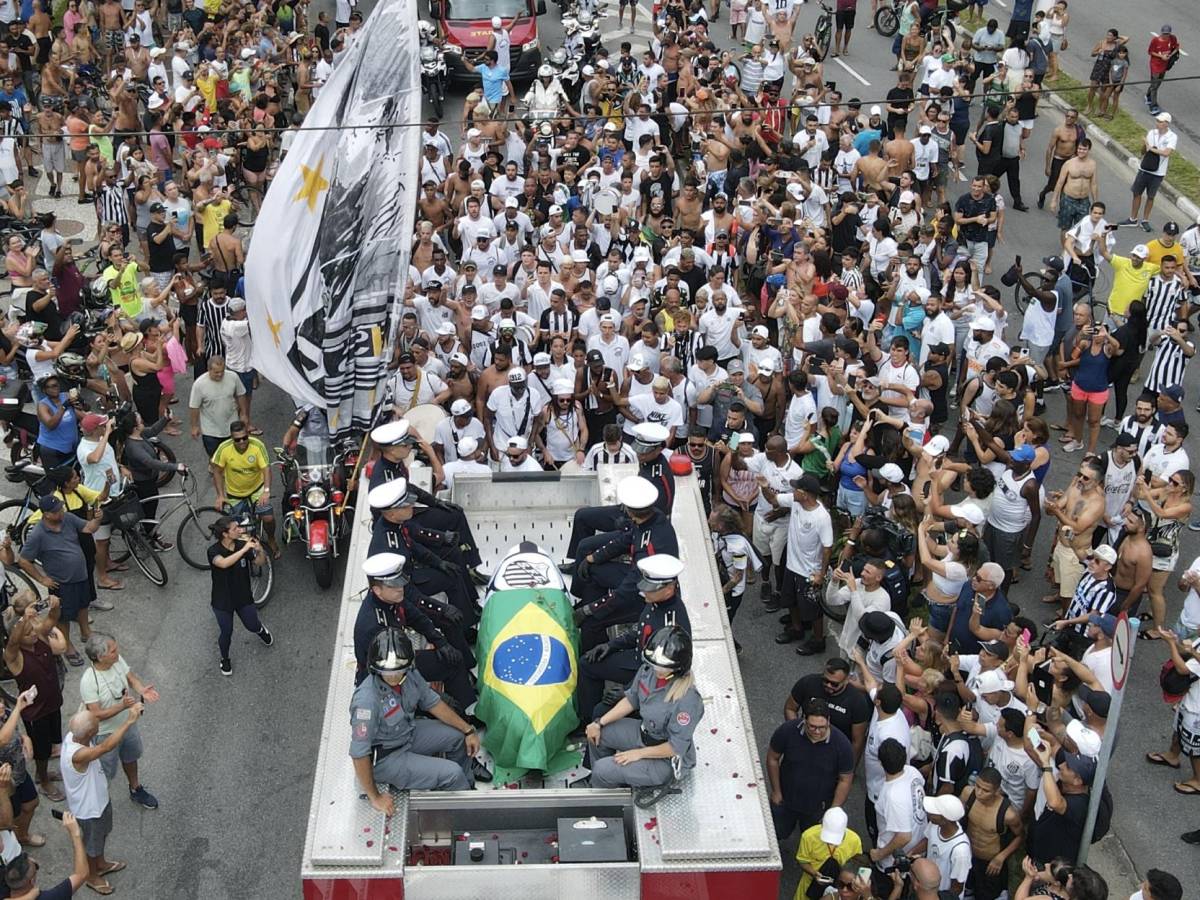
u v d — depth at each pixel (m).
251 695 12.76
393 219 13.60
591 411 15.17
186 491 15.95
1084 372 15.92
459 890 7.15
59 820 11.18
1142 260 17.20
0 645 12.02
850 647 11.50
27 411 16.41
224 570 12.58
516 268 18.59
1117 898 10.56
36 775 11.47
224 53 26.41
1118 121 27.03
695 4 30.97
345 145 13.29
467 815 7.59
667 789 7.50
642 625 8.20
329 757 7.76
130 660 13.20
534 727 7.90
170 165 23.41
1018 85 25.02
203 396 14.87
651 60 25.48
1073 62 30.02
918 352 16.61
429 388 15.04
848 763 9.56
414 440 11.45
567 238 19.08
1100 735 9.94
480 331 16.39
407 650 7.35
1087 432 16.97
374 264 13.66
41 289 17.25
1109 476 13.29
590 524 9.66
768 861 7.15
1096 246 18.62
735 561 12.10
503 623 8.55
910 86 26.94
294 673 13.06
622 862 7.20
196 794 11.54
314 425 14.43
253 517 14.13
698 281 18.09
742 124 23.03
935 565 11.55
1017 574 14.26
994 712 10.14
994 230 19.89
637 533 8.98
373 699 7.40
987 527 13.49
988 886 9.66
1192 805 11.48
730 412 13.50
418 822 7.63
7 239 20.31
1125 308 17.38
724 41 31.44
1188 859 10.91
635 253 17.97
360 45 13.22
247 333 16.25
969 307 16.52
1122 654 8.40
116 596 14.15
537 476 10.59
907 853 9.48
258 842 11.03
